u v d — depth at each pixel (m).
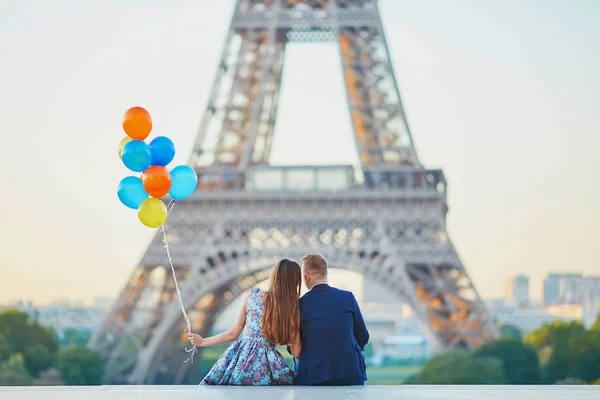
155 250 118.38
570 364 158.25
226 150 126.12
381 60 125.94
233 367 29.06
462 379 129.88
